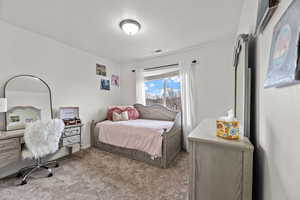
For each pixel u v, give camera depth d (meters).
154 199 1.47
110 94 3.74
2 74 1.96
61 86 2.65
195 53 2.97
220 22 1.99
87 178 1.86
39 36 2.34
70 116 2.73
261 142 0.88
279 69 0.53
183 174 1.96
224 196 0.90
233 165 0.87
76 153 2.75
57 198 1.48
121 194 1.55
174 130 2.51
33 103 2.24
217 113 2.75
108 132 2.78
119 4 1.59
